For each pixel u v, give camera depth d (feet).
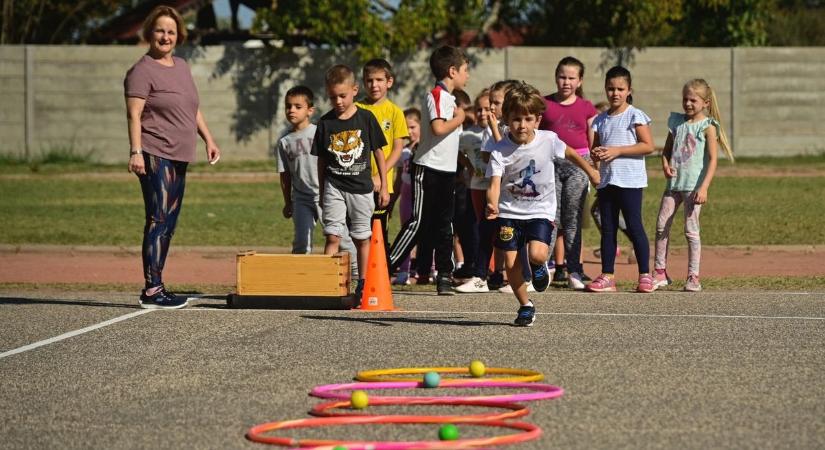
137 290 59.00
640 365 37.50
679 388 34.14
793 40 193.77
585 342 41.78
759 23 167.43
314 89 152.25
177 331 44.86
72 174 135.03
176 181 50.85
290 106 55.52
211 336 43.65
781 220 87.81
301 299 50.88
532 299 53.47
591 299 53.21
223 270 67.77
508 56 152.56
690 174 55.52
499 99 56.54
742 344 41.11
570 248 57.67
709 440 28.45
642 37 167.12
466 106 60.59
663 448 27.76
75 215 94.79
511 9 164.86
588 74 153.99
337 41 149.38
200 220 90.99
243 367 37.86
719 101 154.71
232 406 32.58
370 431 29.78
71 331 45.16
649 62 154.30
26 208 100.01
